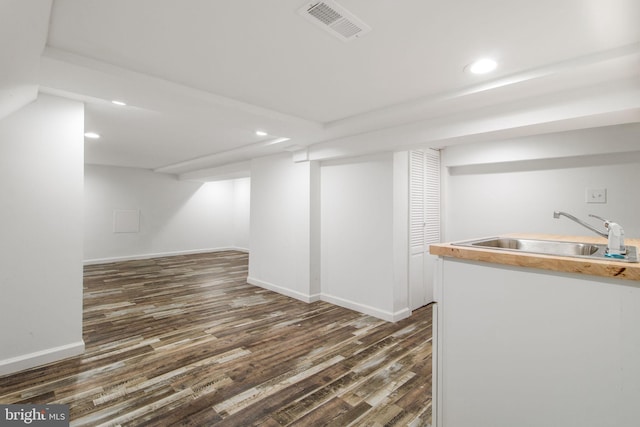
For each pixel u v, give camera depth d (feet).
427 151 12.91
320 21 4.88
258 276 16.31
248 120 9.23
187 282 17.04
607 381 3.91
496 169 12.16
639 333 3.70
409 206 11.93
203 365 8.10
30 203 7.79
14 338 7.64
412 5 4.46
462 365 5.15
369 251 11.86
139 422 5.95
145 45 5.58
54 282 8.16
